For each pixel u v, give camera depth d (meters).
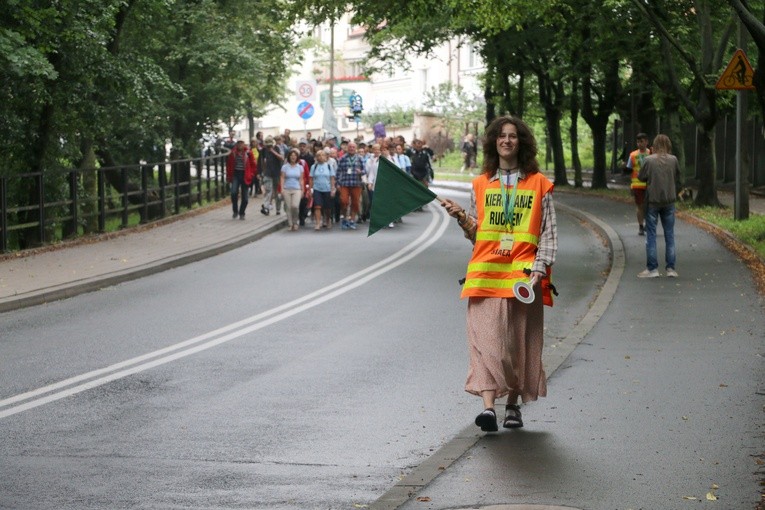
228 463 10.33
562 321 19.00
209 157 49.41
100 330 18.41
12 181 34.62
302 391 13.54
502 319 10.52
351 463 10.34
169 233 36.06
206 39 45.81
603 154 55.09
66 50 31.33
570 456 9.90
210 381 14.16
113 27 33.28
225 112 49.31
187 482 9.70
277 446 10.95
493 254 10.54
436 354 15.96
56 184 33.66
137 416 12.25
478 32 57.16
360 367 15.03
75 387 13.80
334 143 48.31
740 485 8.92
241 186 41.50
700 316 18.02
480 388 10.50
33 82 30.61
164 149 47.25
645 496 8.66
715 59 38.94
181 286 24.30
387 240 34.72
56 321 19.53
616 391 12.67
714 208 38.25
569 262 27.77
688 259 25.66
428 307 20.67
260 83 52.12
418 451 10.76
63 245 31.62
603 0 41.03
